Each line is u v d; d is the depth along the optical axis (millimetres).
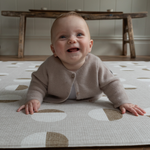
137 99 708
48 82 654
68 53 570
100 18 2312
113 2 2789
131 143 408
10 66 1516
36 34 2795
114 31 2863
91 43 662
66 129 458
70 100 702
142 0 2795
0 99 693
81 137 424
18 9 2725
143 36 2877
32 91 644
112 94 638
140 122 503
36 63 1741
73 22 566
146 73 1240
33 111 570
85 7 2787
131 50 2395
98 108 607
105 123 494
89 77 642
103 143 406
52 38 608
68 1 2754
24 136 424
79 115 544
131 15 2352
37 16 2258
